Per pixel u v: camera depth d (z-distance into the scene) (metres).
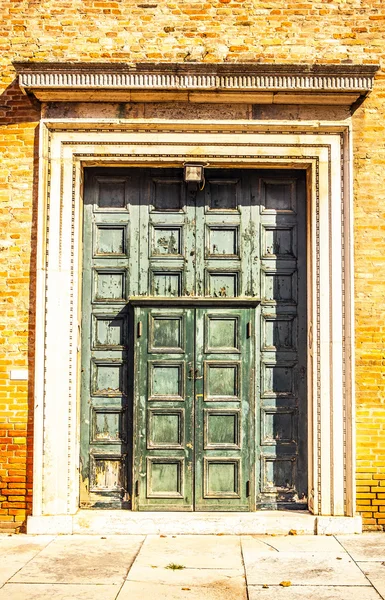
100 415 8.45
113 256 8.55
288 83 8.05
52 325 8.08
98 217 8.59
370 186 8.27
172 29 8.30
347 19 8.35
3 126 8.28
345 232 8.22
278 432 8.44
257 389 8.45
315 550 7.32
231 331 8.45
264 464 8.40
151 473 8.30
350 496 8.00
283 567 6.77
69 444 8.05
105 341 8.51
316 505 8.05
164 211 8.59
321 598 5.96
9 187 8.24
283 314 8.52
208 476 8.30
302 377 8.46
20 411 8.09
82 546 7.46
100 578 6.46
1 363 8.12
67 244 8.20
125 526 7.98
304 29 8.34
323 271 8.22
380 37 8.34
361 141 8.30
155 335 8.43
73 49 8.29
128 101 8.23
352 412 8.03
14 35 8.33
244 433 8.33
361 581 6.38
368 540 7.70
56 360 8.05
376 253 8.21
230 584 6.30
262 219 8.59
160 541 7.68
